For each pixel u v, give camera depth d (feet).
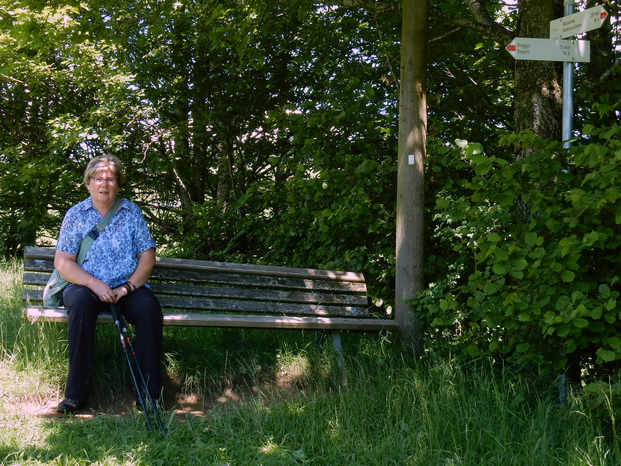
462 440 10.30
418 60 15.71
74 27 20.94
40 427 10.06
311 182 19.31
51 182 30.53
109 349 13.38
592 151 10.35
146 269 12.81
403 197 15.80
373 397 12.01
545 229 11.84
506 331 12.76
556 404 11.78
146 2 25.45
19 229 32.35
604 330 10.75
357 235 19.15
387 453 9.91
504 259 11.14
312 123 19.83
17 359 12.43
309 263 20.92
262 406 11.64
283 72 30.40
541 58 12.55
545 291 11.09
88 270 12.46
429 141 17.65
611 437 10.23
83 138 28.58
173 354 13.82
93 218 12.75
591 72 16.19
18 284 18.69
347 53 26.27
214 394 13.32
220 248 27.55
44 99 33.06
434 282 16.21
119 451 9.39
